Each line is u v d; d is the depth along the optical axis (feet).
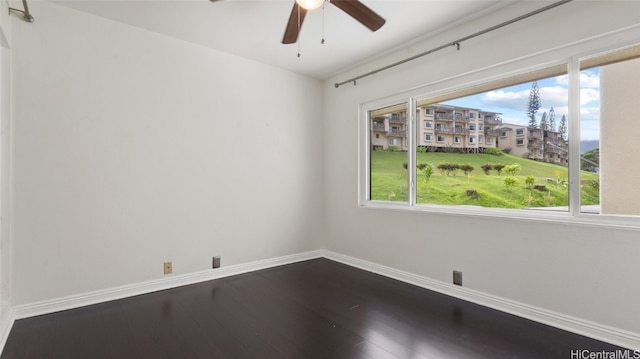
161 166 9.44
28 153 7.46
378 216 11.17
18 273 7.32
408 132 10.36
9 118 7.16
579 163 6.89
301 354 5.96
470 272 8.52
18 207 7.32
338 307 8.15
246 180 11.30
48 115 7.73
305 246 13.08
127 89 8.86
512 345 6.23
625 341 6.06
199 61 10.17
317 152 13.50
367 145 11.92
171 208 9.63
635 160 6.26
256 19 8.59
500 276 7.91
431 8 7.93
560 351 6.00
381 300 8.63
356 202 12.05
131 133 8.93
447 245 9.07
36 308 7.54
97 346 6.23
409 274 10.09
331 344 6.32
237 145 11.07
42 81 7.65
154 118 9.31
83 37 8.21
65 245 7.95
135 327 7.02
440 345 6.26
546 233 7.13
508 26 7.78
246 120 11.28
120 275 8.74
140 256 9.06
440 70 9.25
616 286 6.19
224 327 7.04
